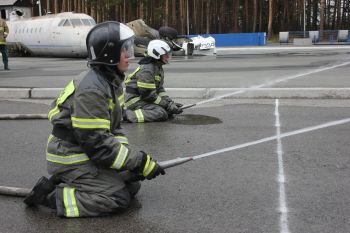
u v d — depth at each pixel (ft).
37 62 68.64
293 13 204.54
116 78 11.04
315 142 17.88
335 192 12.44
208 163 15.46
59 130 11.07
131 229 10.46
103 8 178.50
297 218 10.83
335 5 208.03
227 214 11.19
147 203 12.02
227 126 21.27
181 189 13.01
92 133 10.39
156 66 22.47
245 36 146.20
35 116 24.71
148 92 22.26
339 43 135.03
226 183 13.41
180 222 10.81
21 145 18.94
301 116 23.00
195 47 72.49
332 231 10.11
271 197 12.20
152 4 190.19
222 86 31.65
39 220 11.10
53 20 78.84
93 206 11.00
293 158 15.76
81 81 10.59
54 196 11.33
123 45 10.78
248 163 15.33
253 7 198.29
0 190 12.89
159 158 16.29
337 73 38.17
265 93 28.53
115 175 11.24
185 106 25.30
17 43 87.61
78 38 73.67
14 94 32.14
